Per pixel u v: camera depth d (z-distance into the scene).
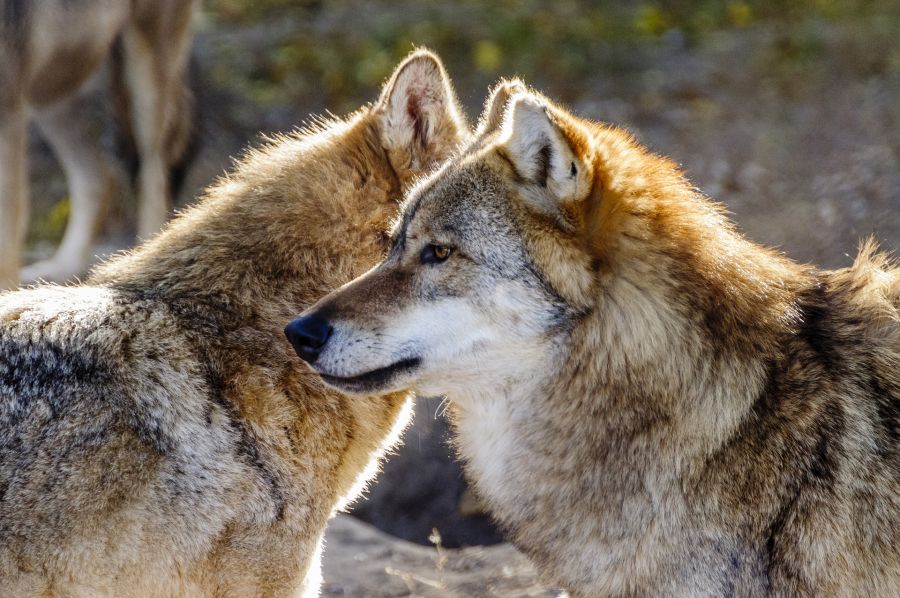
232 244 7.45
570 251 6.40
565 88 22.16
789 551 6.18
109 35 14.93
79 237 16.36
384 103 8.01
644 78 22.66
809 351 6.49
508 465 6.94
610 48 24.03
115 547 6.43
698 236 6.61
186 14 16.12
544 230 6.44
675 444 6.36
